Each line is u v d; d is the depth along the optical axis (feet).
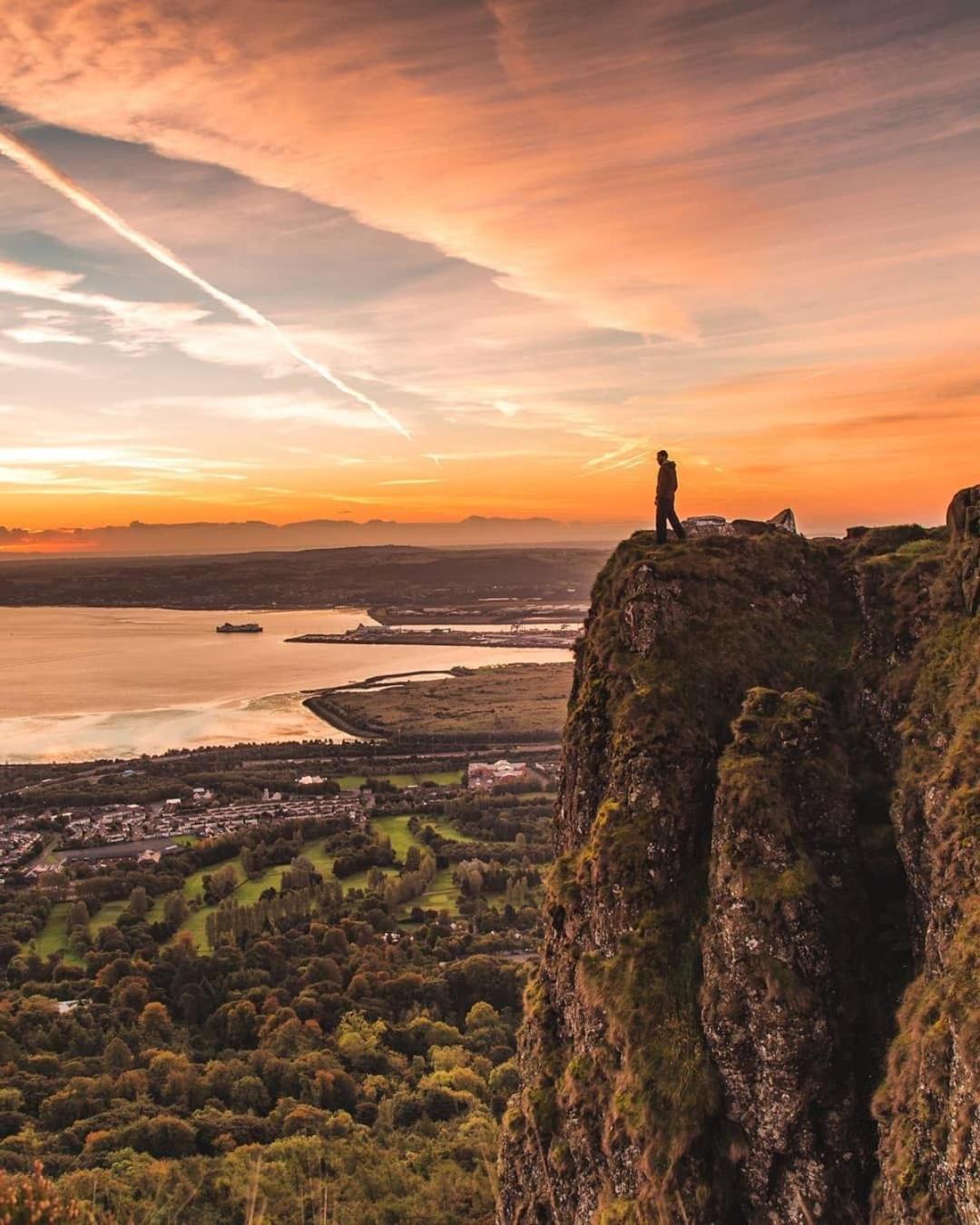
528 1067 187.32
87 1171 340.39
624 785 175.42
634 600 193.67
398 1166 372.79
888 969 148.25
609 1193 151.84
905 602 181.78
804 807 157.69
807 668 185.68
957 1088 118.32
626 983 158.81
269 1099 456.86
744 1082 142.72
